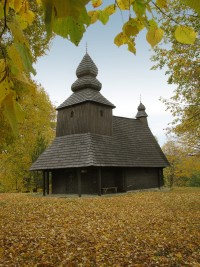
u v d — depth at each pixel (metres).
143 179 27.58
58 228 9.91
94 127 24.28
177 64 11.29
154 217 12.17
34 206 14.84
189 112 13.32
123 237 8.88
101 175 24.30
